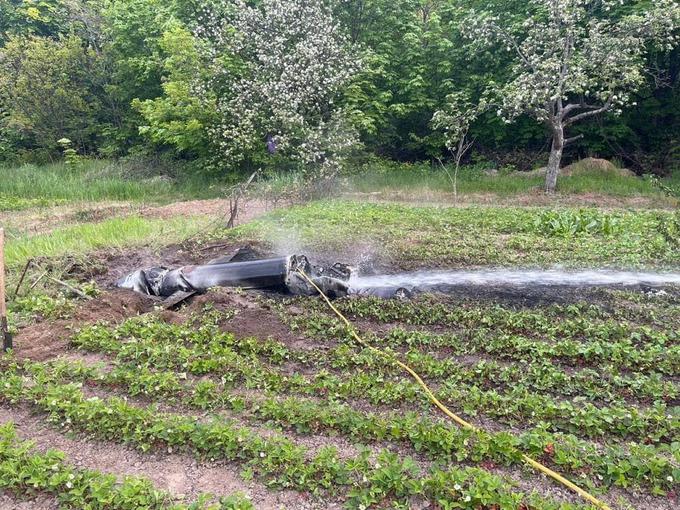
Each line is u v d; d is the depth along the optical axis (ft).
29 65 72.64
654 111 63.00
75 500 11.87
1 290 18.52
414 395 15.64
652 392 15.76
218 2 66.13
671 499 12.14
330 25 60.49
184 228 36.35
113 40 75.56
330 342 19.60
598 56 48.08
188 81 59.16
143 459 13.53
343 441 14.01
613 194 50.49
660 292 24.17
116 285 26.16
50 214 45.91
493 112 65.21
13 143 79.92
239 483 12.63
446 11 71.00
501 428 14.55
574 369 17.63
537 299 23.80
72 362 18.02
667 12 46.24
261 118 56.24
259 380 16.58
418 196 51.52
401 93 67.00
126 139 75.56
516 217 38.40
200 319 21.31
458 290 24.94
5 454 13.12
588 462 12.89
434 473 12.36
